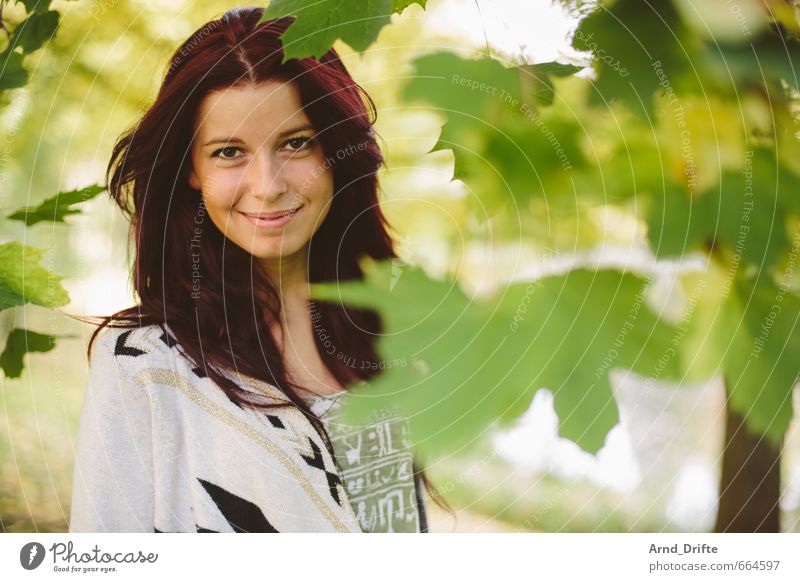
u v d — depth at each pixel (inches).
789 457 65.0
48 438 88.2
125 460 39.3
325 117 37.3
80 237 59.4
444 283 18.7
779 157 28.0
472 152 26.0
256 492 38.9
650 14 27.5
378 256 41.8
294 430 39.0
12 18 38.2
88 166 61.0
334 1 24.0
